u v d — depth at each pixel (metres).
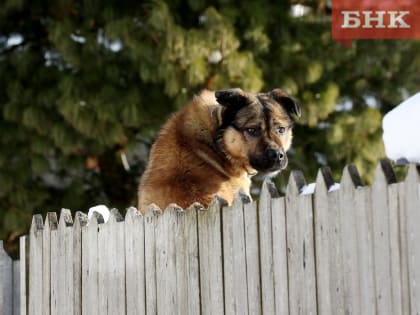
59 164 16.36
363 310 4.27
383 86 17.36
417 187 3.96
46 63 16.69
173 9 15.53
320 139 16.47
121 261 6.25
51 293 7.09
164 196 7.42
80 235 6.72
